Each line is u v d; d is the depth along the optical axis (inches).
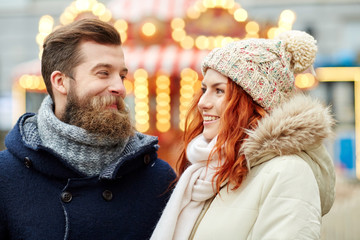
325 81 317.7
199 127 70.8
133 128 67.4
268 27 181.2
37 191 61.0
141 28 194.7
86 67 64.0
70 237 59.7
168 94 230.8
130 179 67.0
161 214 67.9
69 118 64.3
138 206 66.0
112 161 64.1
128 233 63.7
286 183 53.3
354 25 372.2
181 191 61.1
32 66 225.6
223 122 59.4
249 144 56.6
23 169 62.0
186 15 184.9
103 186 63.5
